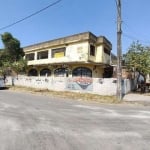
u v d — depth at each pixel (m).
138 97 19.89
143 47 26.08
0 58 34.03
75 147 5.48
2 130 6.87
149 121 8.96
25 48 38.53
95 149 5.37
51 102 14.81
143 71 25.84
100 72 30.67
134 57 25.69
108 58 32.84
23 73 38.44
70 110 11.35
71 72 30.30
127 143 5.92
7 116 9.11
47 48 33.81
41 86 28.03
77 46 29.11
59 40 31.47
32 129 7.11
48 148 5.35
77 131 7.00
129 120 9.06
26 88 27.81
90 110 11.62
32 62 36.28
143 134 6.88
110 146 5.63
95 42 29.98
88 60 27.95
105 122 8.50
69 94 21.58
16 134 6.48
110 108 12.93
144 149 5.48
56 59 31.92
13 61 34.00
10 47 33.72
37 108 11.62
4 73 34.62
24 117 9.01
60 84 25.36
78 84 23.52
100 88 21.64
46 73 34.56
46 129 7.16
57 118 8.99
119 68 17.48
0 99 15.30
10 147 5.36
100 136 6.52
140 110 12.45
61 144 5.68
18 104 12.96
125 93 22.92
